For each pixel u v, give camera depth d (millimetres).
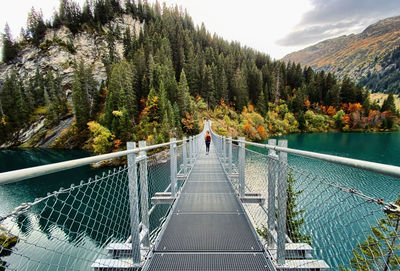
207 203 3564
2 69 60375
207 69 54344
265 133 46531
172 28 73000
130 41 69312
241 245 2270
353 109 60000
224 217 2992
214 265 1958
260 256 2080
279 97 69688
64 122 48656
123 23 80438
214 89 55031
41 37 65625
